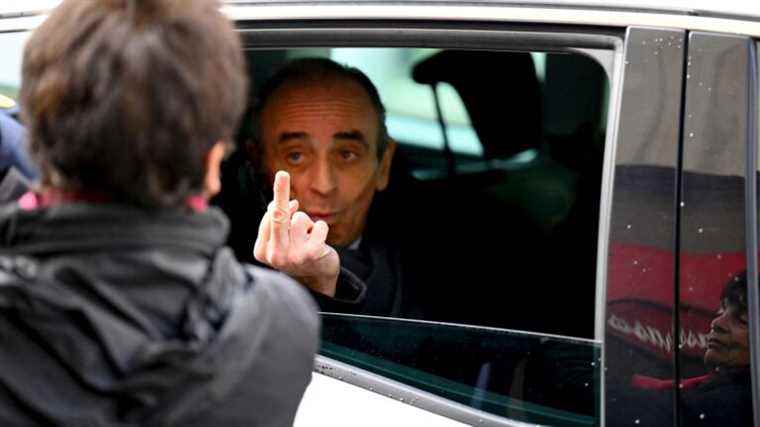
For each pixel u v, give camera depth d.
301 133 3.20
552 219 3.59
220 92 1.55
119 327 1.47
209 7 1.59
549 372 2.53
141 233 1.51
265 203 3.22
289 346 1.64
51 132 1.51
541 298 3.49
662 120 2.43
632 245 2.41
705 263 2.38
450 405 2.58
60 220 1.49
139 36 1.51
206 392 1.52
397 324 2.70
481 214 3.58
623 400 2.39
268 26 2.79
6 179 2.03
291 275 2.82
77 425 1.45
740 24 2.46
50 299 1.44
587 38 2.57
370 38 2.73
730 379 2.37
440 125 3.66
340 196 3.25
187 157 1.53
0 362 1.46
